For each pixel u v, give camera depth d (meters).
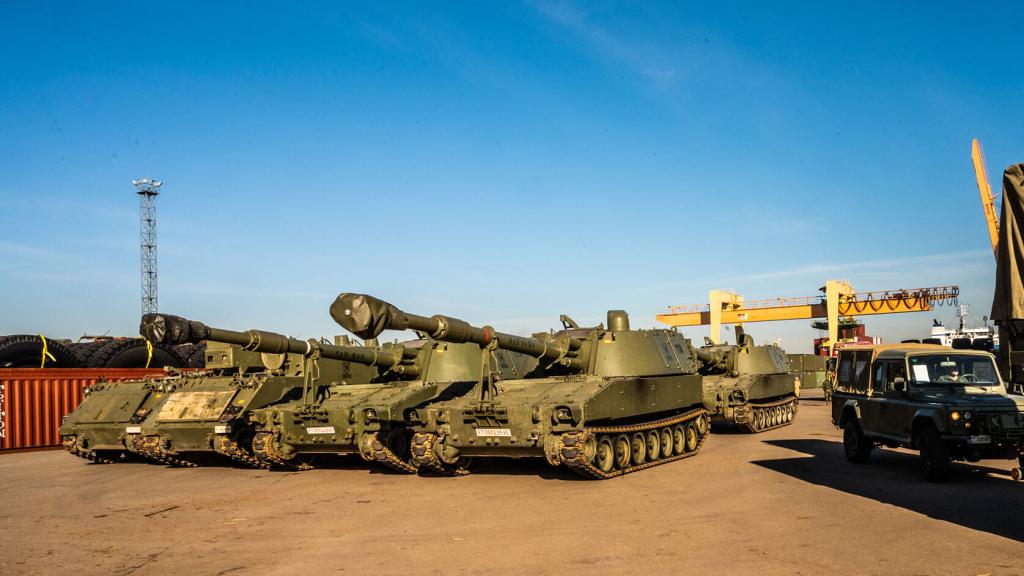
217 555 10.64
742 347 29.66
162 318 17.05
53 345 29.47
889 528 10.99
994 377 15.97
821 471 16.66
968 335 52.53
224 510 14.26
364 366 25.48
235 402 21.11
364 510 13.81
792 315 58.12
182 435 21.06
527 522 12.24
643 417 19.25
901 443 15.88
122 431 22.05
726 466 18.16
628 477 16.94
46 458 25.11
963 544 10.00
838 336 58.19
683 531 11.22
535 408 16.17
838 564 9.23
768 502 13.24
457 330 15.45
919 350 16.34
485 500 14.46
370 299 12.82
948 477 15.42
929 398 15.05
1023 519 11.48
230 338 18.59
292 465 20.56
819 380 56.69
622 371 19.00
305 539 11.48
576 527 11.73
